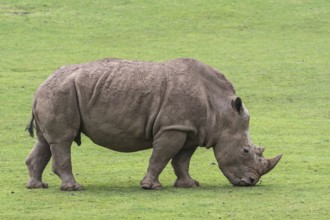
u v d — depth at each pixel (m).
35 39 110.12
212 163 57.75
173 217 41.16
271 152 61.97
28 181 49.06
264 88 87.69
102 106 47.44
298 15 122.31
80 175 53.72
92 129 47.84
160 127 47.41
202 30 115.50
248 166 48.66
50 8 124.06
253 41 110.12
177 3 126.62
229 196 45.91
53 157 47.91
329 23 118.94
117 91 47.38
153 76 47.62
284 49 105.75
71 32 113.81
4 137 68.00
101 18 120.12
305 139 66.88
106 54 102.94
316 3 127.19
